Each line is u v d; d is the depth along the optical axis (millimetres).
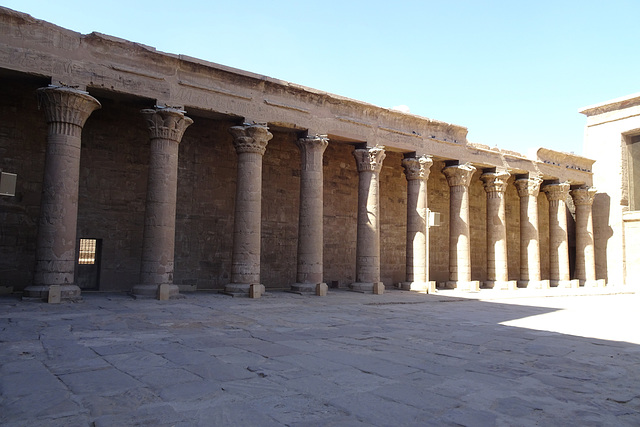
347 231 26328
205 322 11352
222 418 4789
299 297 18234
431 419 4859
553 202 31312
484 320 13305
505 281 27375
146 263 16297
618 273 32625
